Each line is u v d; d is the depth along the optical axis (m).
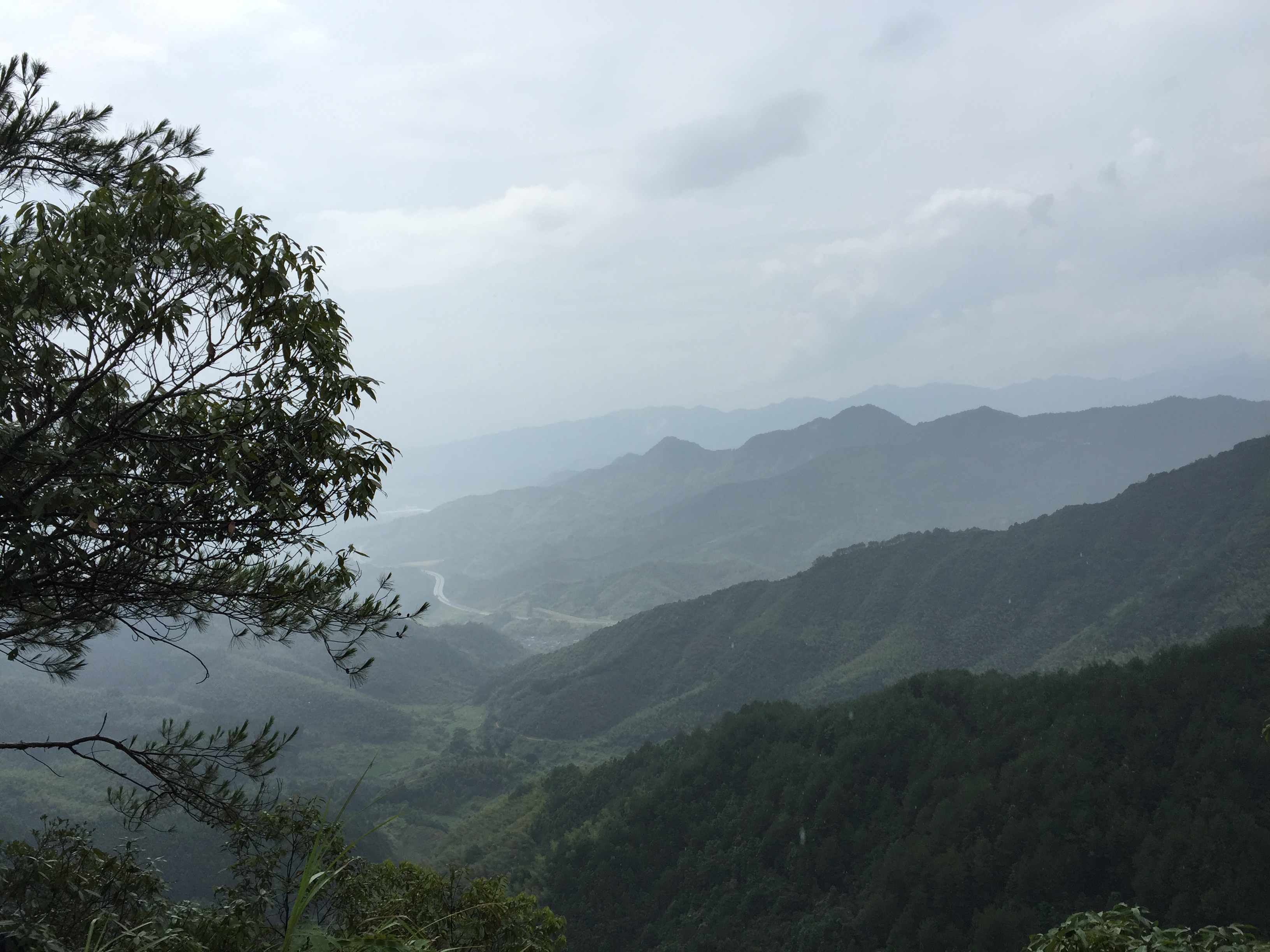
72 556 5.31
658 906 77.19
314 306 5.70
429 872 7.21
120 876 5.28
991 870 63.03
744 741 96.44
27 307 4.67
